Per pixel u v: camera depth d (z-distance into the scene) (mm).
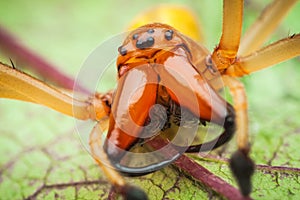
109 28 52
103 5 55
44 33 52
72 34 52
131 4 55
